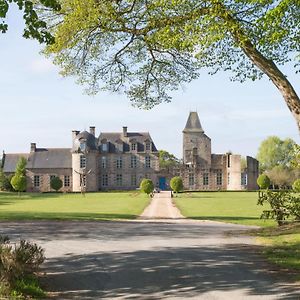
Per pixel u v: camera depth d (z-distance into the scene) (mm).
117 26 15617
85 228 21453
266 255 13906
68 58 17625
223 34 13445
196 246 15938
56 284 10562
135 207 39656
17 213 30953
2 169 89562
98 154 93875
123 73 19156
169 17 14305
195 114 97875
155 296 9531
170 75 19500
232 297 9320
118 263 12898
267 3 12758
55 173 91625
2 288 8945
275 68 14273
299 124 14188
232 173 92812
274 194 21312
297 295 9367
